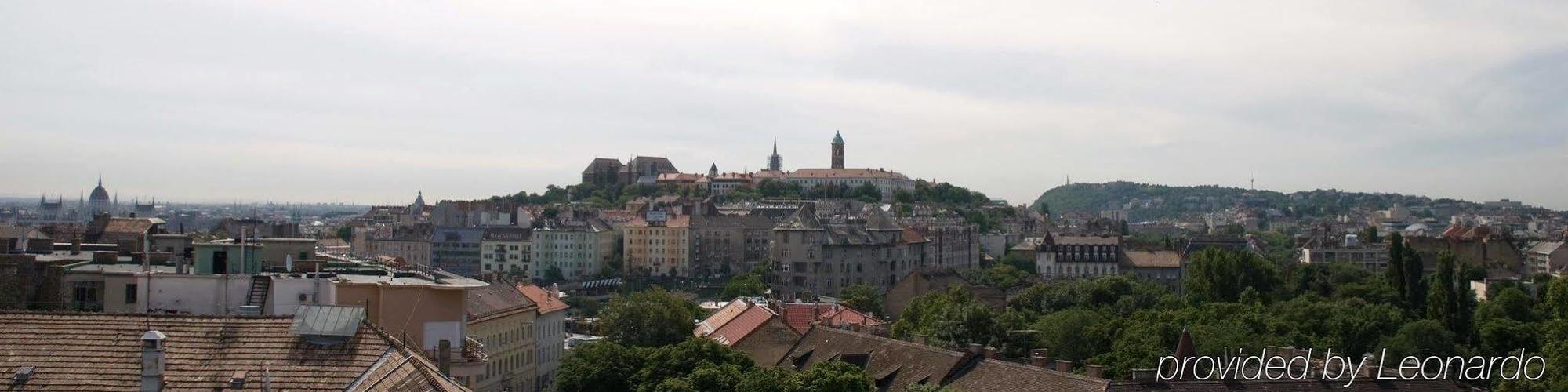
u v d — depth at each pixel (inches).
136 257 6008.9
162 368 3344.0
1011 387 5994.1
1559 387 7214.6
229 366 3516.2
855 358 7234.3
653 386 6988.2
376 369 3543.3
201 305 4771.2
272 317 3693.4
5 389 3371.1
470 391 3654.0
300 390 3452.3
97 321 3609.7
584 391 7214.6
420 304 4534.9
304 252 5846.5
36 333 3555.6
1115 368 7263.8
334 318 3661.4
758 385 6451.8
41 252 6988.2
